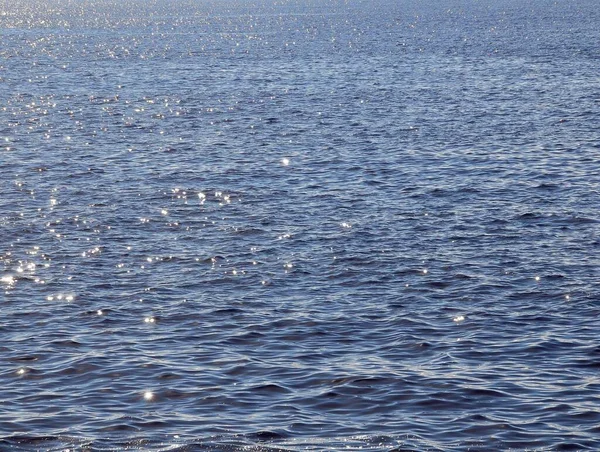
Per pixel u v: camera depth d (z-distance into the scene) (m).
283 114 74.31
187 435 21.88
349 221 41.81
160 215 42.88
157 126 68.56
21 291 32.47
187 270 34.94
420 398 23.88
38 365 26.03
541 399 23.78
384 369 25.72
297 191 47.62
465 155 56.59
